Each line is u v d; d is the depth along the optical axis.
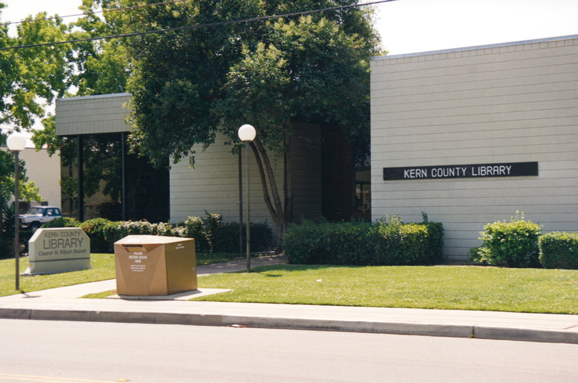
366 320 8.58
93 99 26.11
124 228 23.30
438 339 7.93
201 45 19.80
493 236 15.53
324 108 19.94
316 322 8.79
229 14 19.31
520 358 6.77
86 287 13.46
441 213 17.75
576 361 6.61
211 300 10.84
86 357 7.05
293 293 11.18
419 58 18.06
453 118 17.66
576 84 16.36
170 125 19.39
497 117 17.16
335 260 17.14
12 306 10.80
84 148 26.59
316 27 18.94
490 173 17.20
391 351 7.20
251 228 22.08
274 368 6.39
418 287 11.45
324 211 23.77
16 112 32.88
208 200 24.27
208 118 19.45
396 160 18.30
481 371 6.19
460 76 17.59
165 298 11.27
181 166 24.73
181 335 8.45
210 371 6.29
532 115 16.80
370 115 19.45
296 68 19.72
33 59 33.50
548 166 16.61
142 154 21.17
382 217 18.34
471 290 10.90
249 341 7.94
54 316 10.30
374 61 18.56
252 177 23.52
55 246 17.03
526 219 16.80
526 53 16.89
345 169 23.50
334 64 19.19
